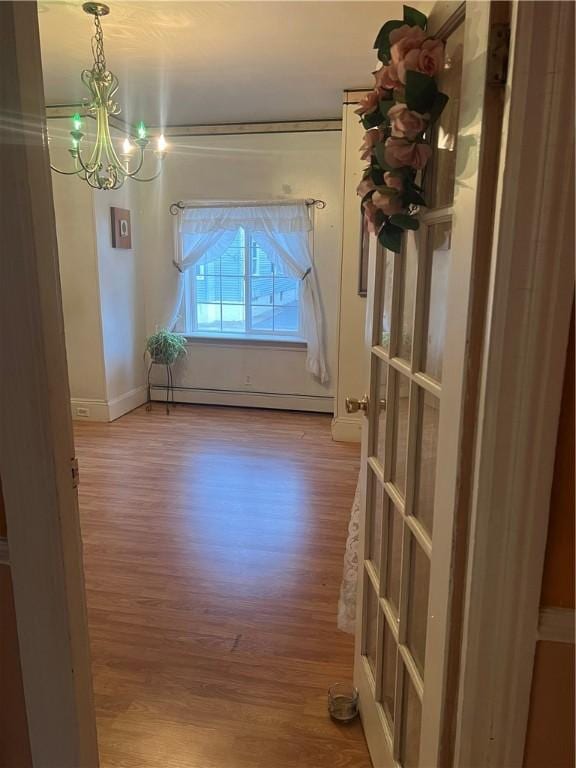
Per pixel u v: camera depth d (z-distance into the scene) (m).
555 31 0.73
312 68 3.36
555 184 0.77
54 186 4.45
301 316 5.07
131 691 1.83
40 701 1.21
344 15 2.60
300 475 3.67
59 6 2.53
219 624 2.16
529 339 0.82
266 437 4.46
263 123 4.70
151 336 5.18
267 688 1.84
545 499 0.88
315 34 2.84
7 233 0.99
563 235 0.79
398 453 1.40
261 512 3.12
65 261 4.57
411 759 1.29
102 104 2.96
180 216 5.05
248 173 4.83
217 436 4.48
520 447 0.86
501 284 0.82
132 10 2.57
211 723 1.70
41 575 1.14
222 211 4.95
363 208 1.28
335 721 1.71
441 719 1.04
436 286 1.13
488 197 0.83
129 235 4.95
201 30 2.79
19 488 1.10
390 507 1.46
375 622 1.61
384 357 1.44
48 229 1.04
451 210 0.99
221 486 3.48
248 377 5.30
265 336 5.22
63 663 1.18
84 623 1.23
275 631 2.12
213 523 2.99
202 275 5.28
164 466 3.82
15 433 1.07
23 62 0.95
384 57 1.18
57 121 4.30
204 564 2.58
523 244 0.80
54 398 1.08
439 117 1.09
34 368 1.04
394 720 1.37
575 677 0.92
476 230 0.85
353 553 2.28
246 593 2.36
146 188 5.06
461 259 0.91
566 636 0.92
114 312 4.82
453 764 1.04
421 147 1.06
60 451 1.11
